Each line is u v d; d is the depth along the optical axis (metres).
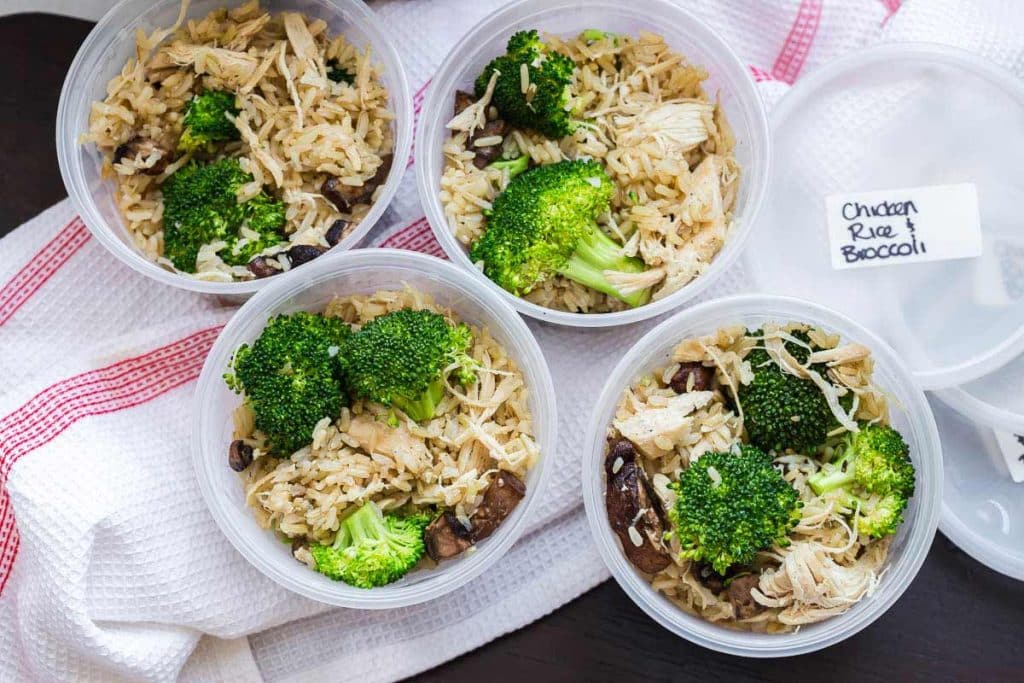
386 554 0.54
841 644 0.60
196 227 0.57
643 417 0.55
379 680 0.59
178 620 0.57
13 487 0.56
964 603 0.60
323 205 0.58
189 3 0.58
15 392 0.58
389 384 0.54
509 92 0.57
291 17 0.58
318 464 0.55
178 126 0.58
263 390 0.55
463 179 0.57
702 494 0.54
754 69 0.61
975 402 0.60
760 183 0.57
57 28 0.60
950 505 0.60
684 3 0.60
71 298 0.59
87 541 0.56
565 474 0.59
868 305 0.59
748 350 0.56
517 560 0.59
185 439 0.58
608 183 0.57
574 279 0.57
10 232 0.59
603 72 0.59
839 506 0.55
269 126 0.58
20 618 0.57
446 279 0.56
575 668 0.59
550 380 0.56
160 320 0.60
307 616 0.59
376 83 0.59
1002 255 0.59
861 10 0.60
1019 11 0.60
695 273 0.57
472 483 0.55
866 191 0.59
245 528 0.56
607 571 0.59
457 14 0.61
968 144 0.59
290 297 0.57
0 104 0.60
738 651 0.55
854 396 0.56
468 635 0.59
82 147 0.58
